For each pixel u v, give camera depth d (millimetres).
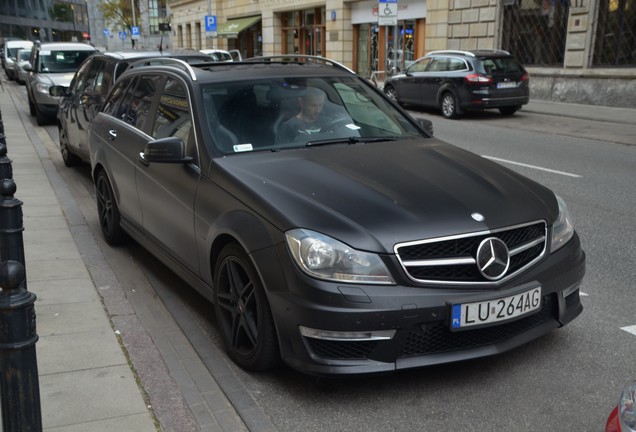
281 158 4059
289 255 3252
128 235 6062
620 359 3797
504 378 3596
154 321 4473
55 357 3775
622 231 6449
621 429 2209
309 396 3453
